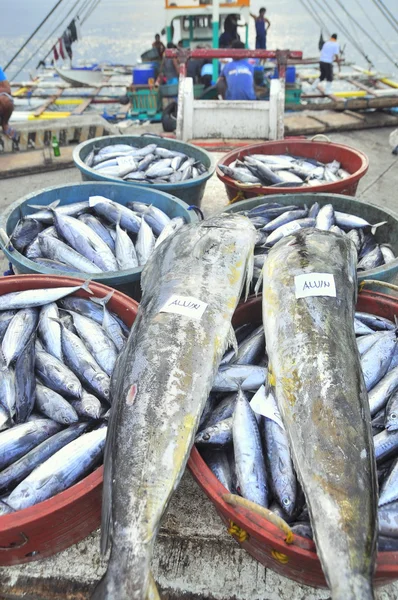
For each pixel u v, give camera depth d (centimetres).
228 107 651
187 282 254
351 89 1202
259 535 173
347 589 146
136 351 217
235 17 989
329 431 183
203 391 209
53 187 401
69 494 186
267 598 210
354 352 221
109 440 191
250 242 296
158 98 990
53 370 249
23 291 290
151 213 395
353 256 286
